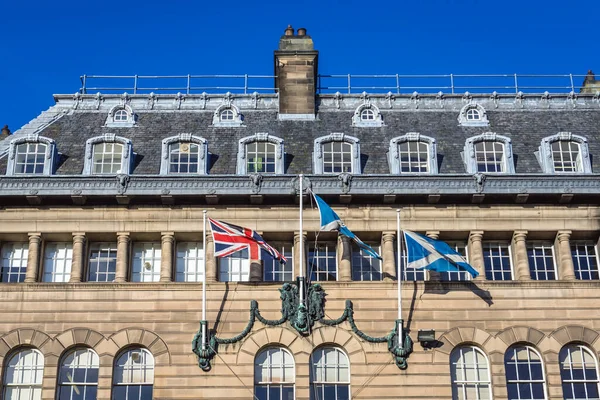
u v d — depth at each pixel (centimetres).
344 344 4212
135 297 4291
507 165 4622
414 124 5031
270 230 4438
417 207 4472
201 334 4203
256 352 4206
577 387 4206
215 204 4459
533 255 4506
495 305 4303
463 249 4531
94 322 4250
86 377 4200
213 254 4397
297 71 5175
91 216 4441
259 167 4628
